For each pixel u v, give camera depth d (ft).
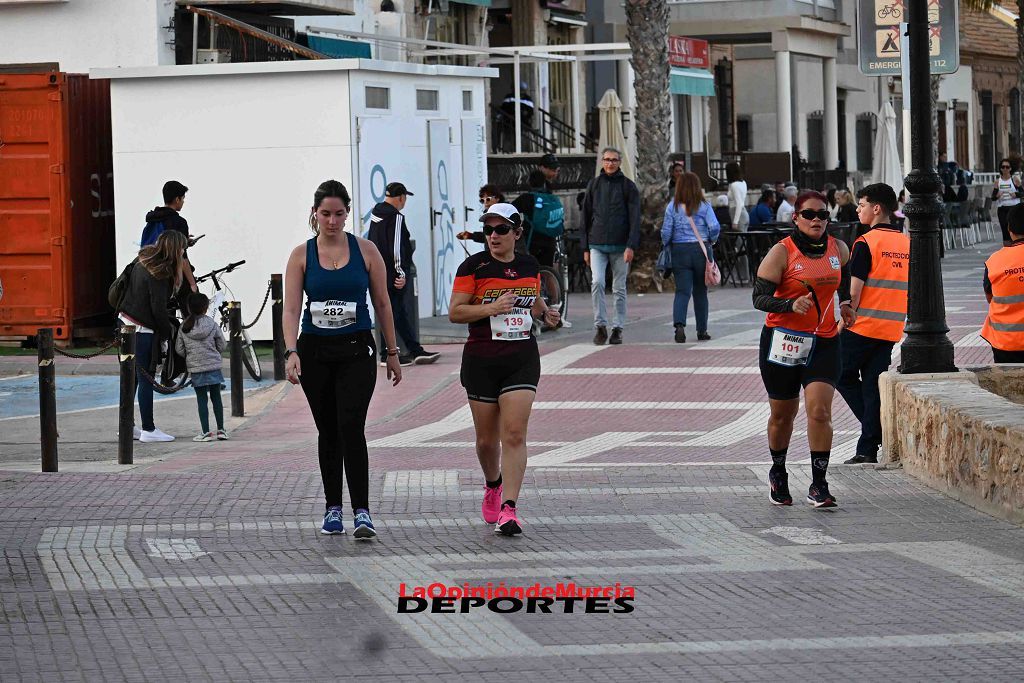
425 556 47.73
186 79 109.50
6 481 60.70
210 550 48.70
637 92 150.92
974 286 144.56
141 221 110.52
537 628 39.45
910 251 63.21
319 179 108.37
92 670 35.99
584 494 57.57
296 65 107.96
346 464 50.29
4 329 109.70
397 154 114.32
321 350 50.11
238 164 109.40
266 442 73.92
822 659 36.37
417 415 81.61
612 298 145.07
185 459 67.77
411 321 97.25
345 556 47.80
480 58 184.24
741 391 86.33
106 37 124.26
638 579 44.60
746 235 155.22
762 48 265.75
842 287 55.01
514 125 185.06
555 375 92.79
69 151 109.09
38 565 46.60
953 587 43.19
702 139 247.29
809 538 49.67
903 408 60.80
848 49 293.23
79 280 110.83
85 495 57.72
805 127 273.33
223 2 124.98
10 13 125.49
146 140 110.32
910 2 63.26
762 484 59.21
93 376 98.68
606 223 103.55
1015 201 197.36
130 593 43.32
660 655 36.86
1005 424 51.90
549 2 200.75
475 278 50.75
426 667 36.06
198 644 38.17
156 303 73.36
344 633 39.11
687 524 52.21
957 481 55.42
